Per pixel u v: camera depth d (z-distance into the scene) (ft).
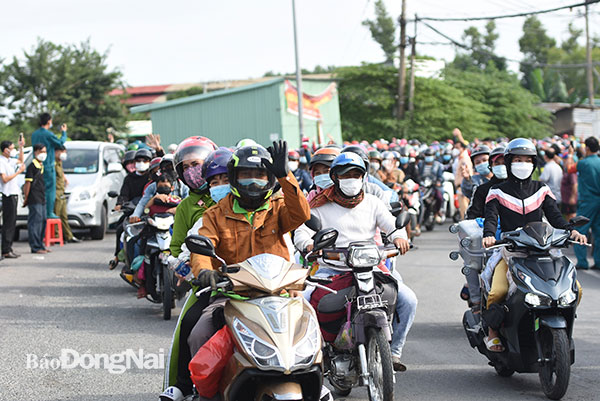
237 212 21.65
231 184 21.15
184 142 26.81
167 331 38.50
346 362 25.29
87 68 223.10
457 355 33.45
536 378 29.94
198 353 19.45
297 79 138.00
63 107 213.87
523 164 29.14
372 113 190.60
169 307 40.98
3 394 28.14
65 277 54.60
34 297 47.34
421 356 33.30
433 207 84.12
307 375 18.70
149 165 46.65
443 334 37.27
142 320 41.16
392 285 25.70
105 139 222.07
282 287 19.34
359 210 26.35
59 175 73.26
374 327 24.36
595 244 56.70
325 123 169.58
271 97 156.97
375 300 24.38
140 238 42.80
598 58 361.71
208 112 164.86
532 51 371.56
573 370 30.45
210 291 21.40
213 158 23.30
